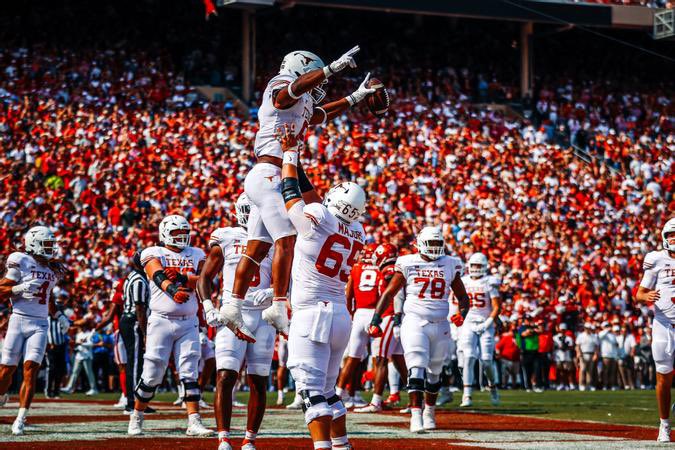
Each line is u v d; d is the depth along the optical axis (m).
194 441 8.98
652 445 8.68
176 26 36.03
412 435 9.69
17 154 26.75
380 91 7.56
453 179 29.77
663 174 34.28
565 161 32.88
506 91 38.94
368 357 19.59
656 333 9.28
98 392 19.23
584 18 37.62
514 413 12.86
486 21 39.97
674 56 41.72
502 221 28.05
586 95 39.44
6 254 22.02
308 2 34.44
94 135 27.83
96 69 32.19
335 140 30.42
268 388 20.20
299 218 6.66
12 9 33.59
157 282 9.70
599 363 22.39
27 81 30.55
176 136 28.80
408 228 26.12
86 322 19.03
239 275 7.12
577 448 8.40
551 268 25.56
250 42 35.72
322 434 6.59
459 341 14.66
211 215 24.69
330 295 6.79
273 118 6.98
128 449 8.18
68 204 24.81
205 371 13.23
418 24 39.50
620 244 28.48
